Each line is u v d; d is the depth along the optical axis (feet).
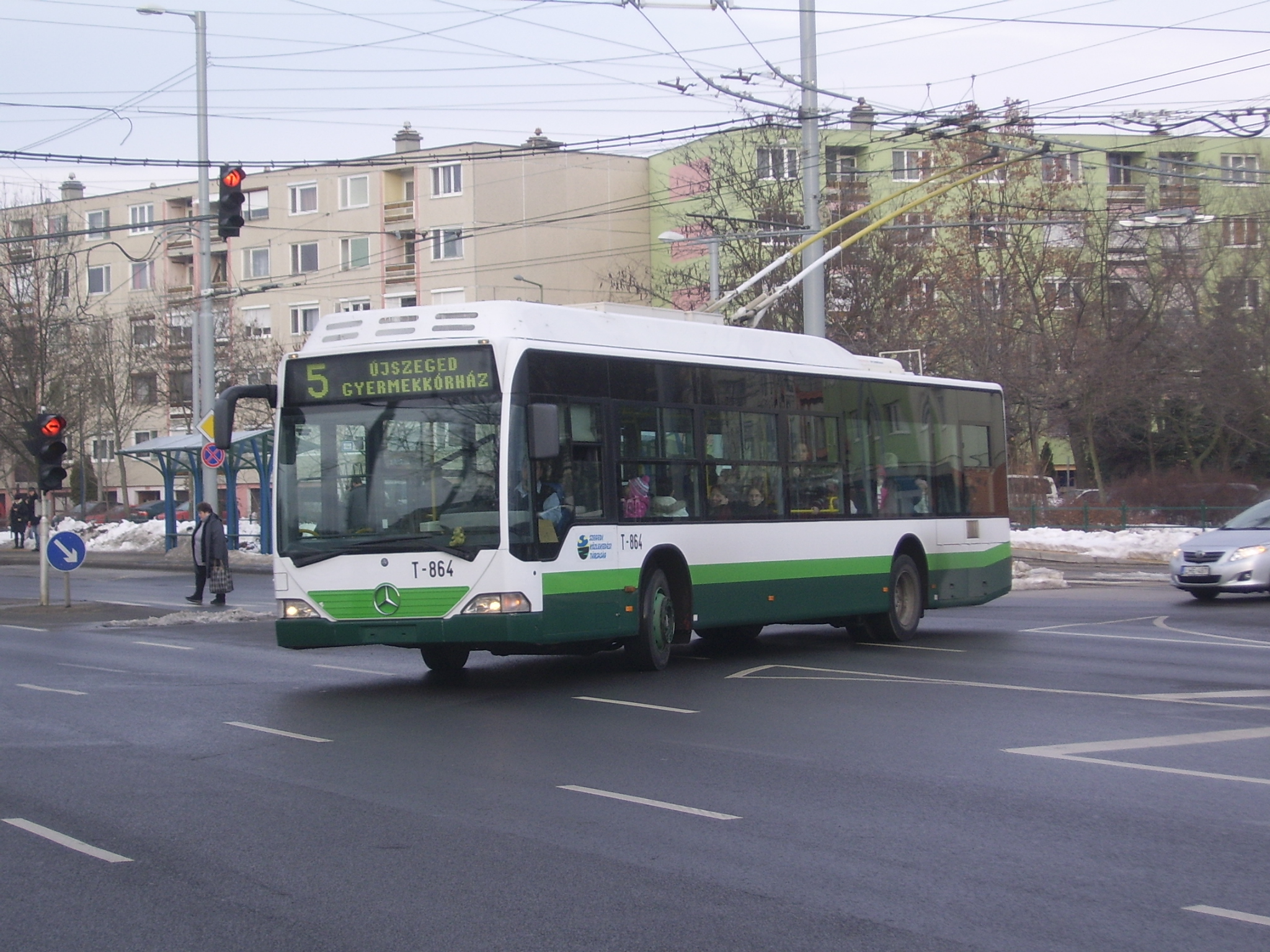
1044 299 169.99
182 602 83.71
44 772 29.25
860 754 30.76
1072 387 158.92
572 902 19.56
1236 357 154.61
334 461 41.55
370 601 40.50
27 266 182.80
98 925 18.58
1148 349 162.20
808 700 39.32
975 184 165.58
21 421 174.50
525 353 40.91
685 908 19.25
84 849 22.61
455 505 40.24
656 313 50.88
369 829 23.94
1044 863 21.53
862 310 147.33
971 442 62.85
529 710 37.65
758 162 156.04
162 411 249.55
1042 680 43.55
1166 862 21.58
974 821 24.35
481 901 19.62
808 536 52.19
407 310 42.06
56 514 229.45
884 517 56.49
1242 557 75.61
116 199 250.57
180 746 32.37
